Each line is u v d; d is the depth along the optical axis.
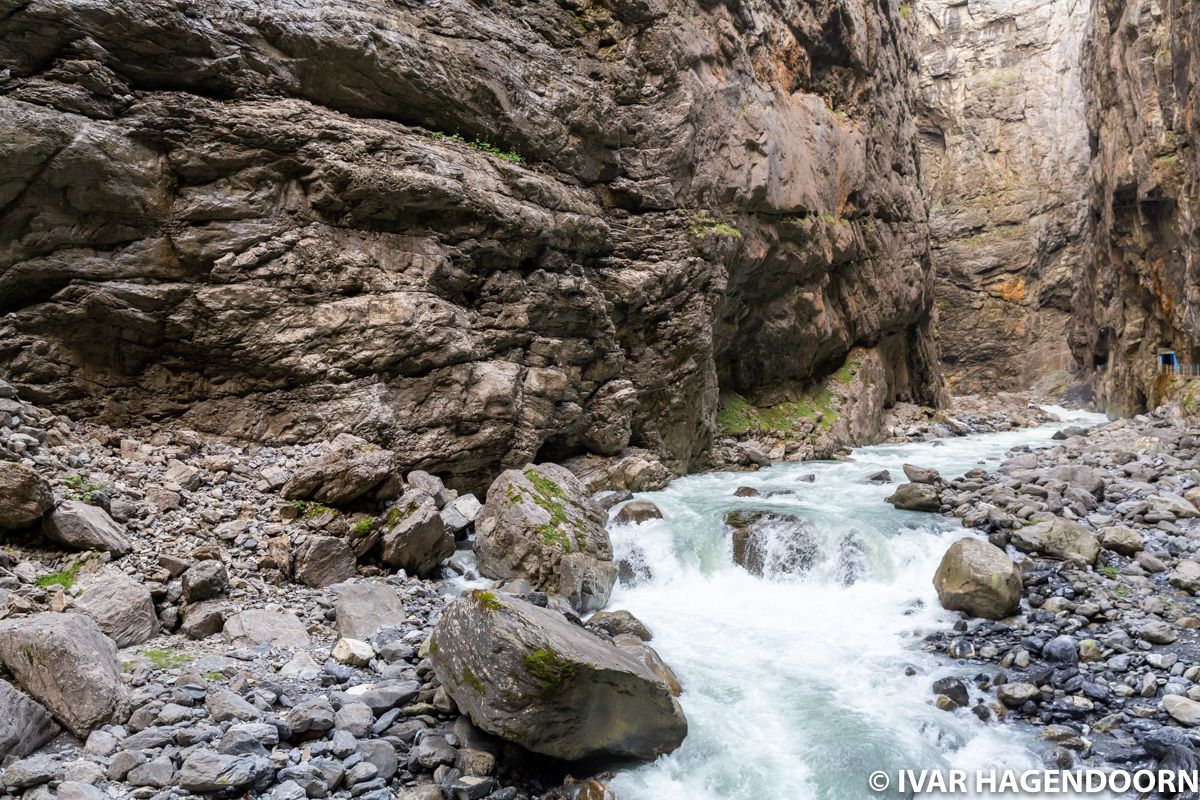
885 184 24.27
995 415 30.27
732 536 10.45
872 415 22.75
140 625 6.24
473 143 11.62
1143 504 11.50
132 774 4.68
